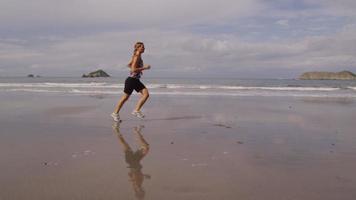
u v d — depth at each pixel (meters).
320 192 3.54
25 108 10.91
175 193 3.48
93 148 5.47
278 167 4.45
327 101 15.01
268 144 5.86
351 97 17.77
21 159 4.75
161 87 25.84
